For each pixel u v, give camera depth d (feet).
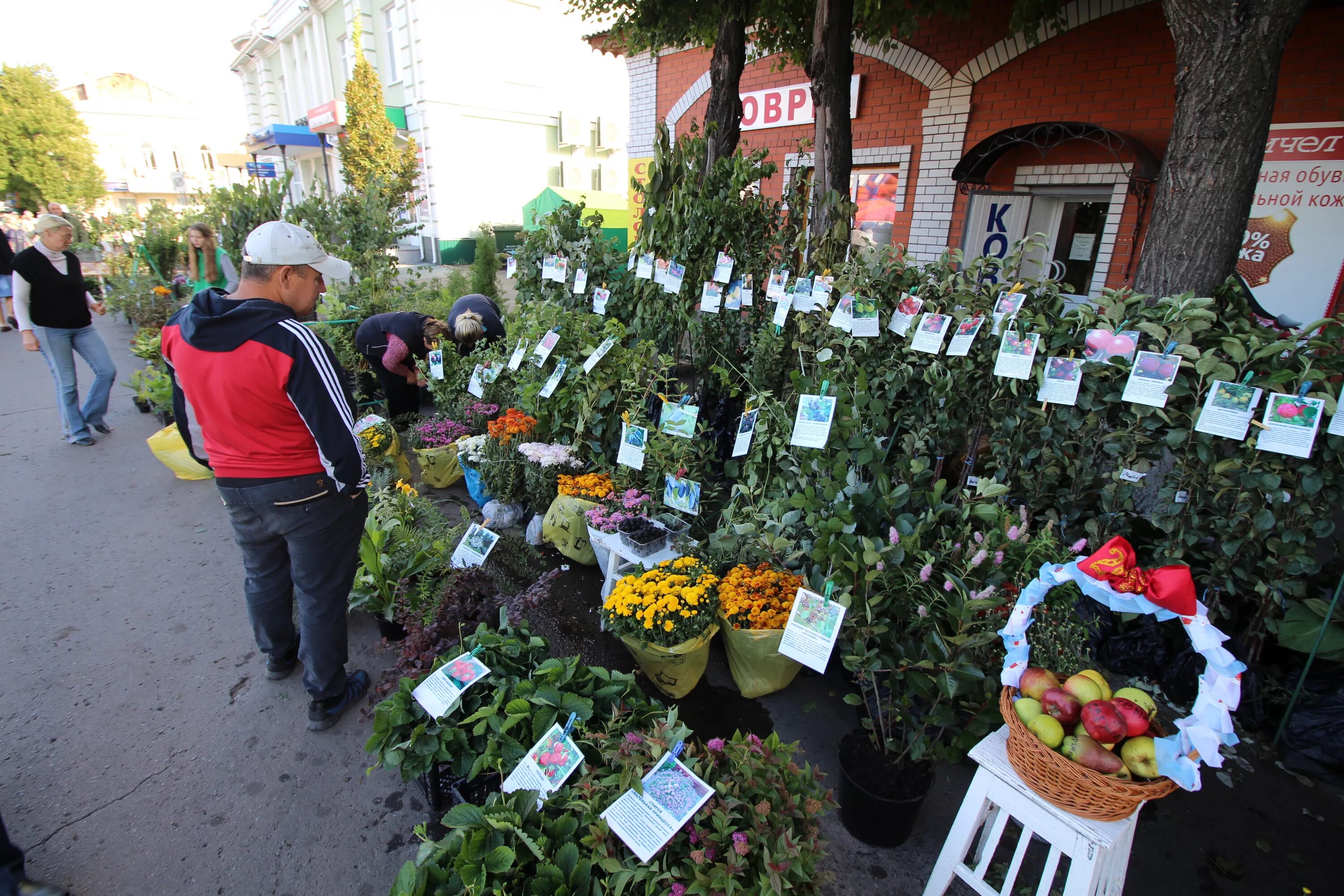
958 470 12.07
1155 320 8.86
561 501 12.18
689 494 10.62
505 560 11.09
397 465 15.12
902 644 7.34
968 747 6.82
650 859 5.28
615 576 10.47
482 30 63.52
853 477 9.29
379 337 17.49
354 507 8.30
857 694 8.81
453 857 5.54
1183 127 9.68
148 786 7.88
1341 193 16.26
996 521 7.64
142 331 25.13
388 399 17.90
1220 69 9.12
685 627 8.45
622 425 12.84
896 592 7.38
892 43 21.94
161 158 128.26
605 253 16.39
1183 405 8.86
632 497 10.98
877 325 10.71
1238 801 8.03
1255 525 8.38
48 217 16.96
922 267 12.76
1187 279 9.86
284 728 8.81
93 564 12.54
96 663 9.91
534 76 68.44
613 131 77.20
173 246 35.91
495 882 5.13
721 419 15.21
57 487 15.78
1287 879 7.07
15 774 7.97
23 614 11.00
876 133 25.45
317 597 8.23
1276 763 8.55
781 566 9.46
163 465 17.11
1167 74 18.44
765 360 13.53
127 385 22.90
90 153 90.17
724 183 13.94
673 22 21.04
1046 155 20.76
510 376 15.64
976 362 10.36
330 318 21.16
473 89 64.39
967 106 22.40
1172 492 8.94
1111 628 10.19
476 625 8.61
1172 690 9.34
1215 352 8.67
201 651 10.23
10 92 81.97
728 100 18.81
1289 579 8.57
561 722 6.68
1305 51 16.19
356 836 7.34
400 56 63.67
